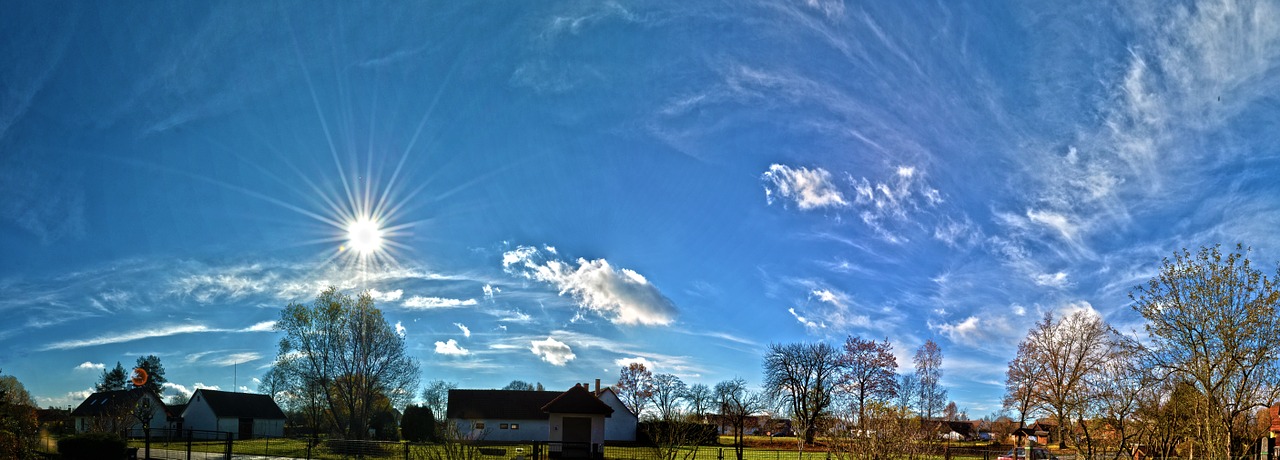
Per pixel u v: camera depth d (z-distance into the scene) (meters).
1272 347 20.28
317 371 54.69
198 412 77.75
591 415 46.72
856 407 21.28
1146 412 25.08
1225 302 20.73
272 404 84.06
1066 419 32.31
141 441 55.94
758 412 71.44
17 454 31.47
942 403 63.09
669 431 44.06
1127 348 24.11
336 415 55.25
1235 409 21.06
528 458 38.16
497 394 73.19
